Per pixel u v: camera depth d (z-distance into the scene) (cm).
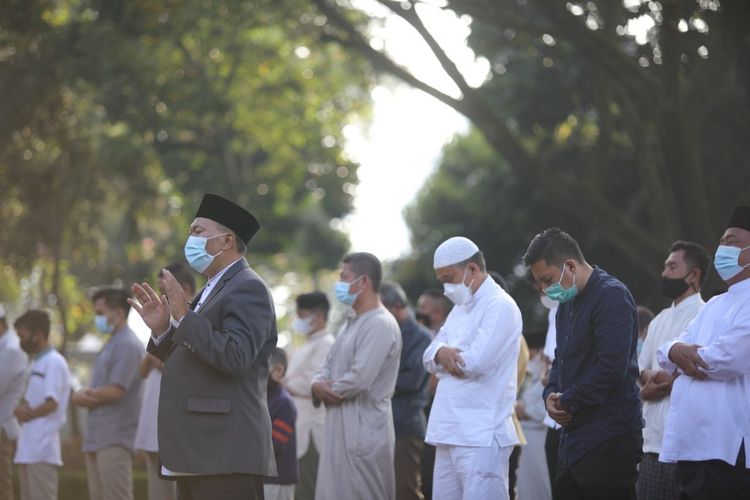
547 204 2744
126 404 1015
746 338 641
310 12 2012
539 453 995
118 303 1023
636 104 2012
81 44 1856
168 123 2166
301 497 1110
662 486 804
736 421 648
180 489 674
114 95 1941
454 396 770
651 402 812
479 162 3412
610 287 675
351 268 895
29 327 1080
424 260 3303
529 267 693
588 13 1788
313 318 1132
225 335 644
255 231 694
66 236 2127
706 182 1956
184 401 652
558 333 704
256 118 2570
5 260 2064
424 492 1009
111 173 2142
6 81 1870
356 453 873
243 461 650
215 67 2258
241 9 1922
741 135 1977
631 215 2438
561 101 2241
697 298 812
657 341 821
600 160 1945
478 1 1742
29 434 1067
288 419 941
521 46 2030
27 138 2003
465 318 790
